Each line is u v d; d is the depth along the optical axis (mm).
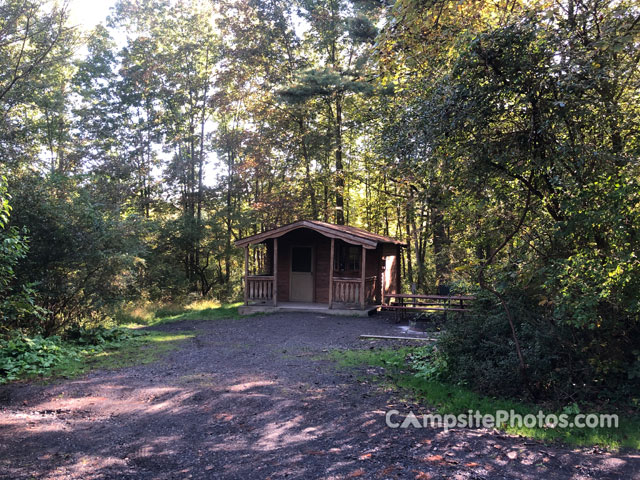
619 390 5840
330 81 18922
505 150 5406
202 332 12797
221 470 4168
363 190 29234
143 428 5305
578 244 5730
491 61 5180
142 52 30609
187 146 31312
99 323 12977
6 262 8516
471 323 7199
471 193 6074
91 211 11867
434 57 7090
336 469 4105
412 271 25297
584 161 5238
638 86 5754
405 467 4121
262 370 8047
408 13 6742
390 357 8906
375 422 5348
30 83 17734
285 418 5547
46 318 11406
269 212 25078
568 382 6023
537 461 4289
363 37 18484
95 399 6473
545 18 5320
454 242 9367
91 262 11766
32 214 10828
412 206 16031
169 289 25969
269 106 25375
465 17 6949
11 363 8188
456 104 5355
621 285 5168
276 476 4004
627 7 5387
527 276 6195
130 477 4027
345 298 15906
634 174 5137
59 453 4527
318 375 7617
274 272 16672
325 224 16484
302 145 24656
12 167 15289
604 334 5875
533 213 6406
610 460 4332
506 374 6324
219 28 26188
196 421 5516
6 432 5047
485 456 4395
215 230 28375
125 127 30844
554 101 5012
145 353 9766
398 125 6648
